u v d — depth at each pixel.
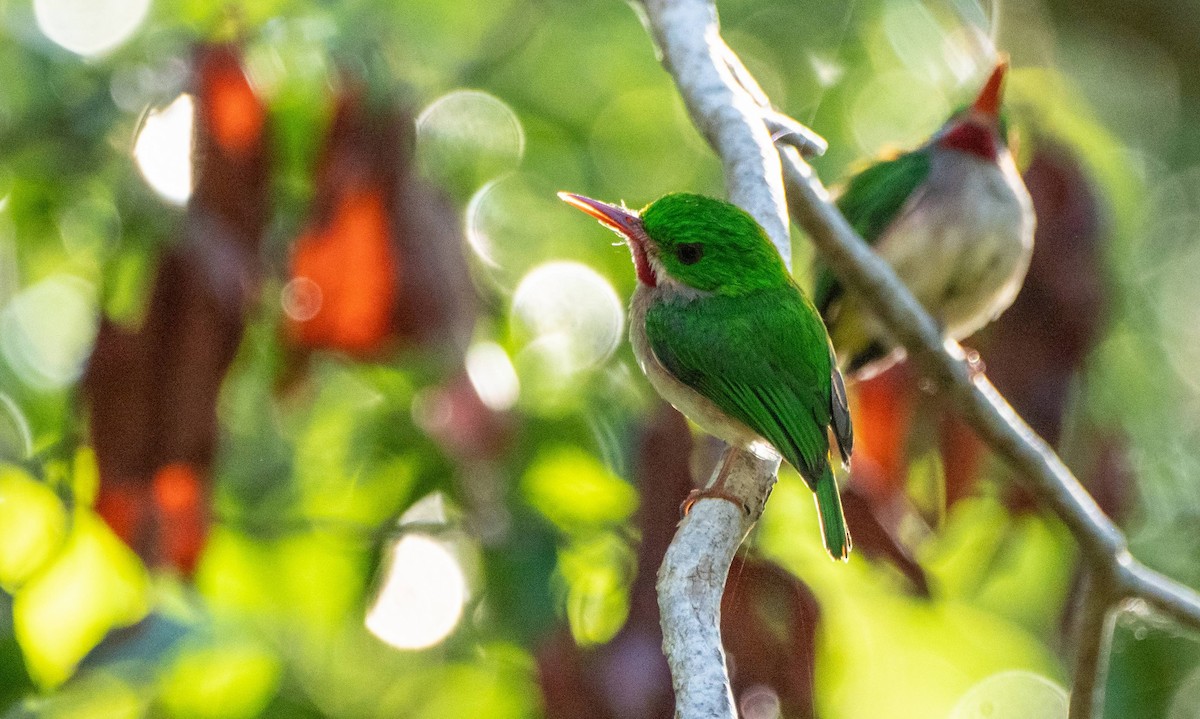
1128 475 11.04
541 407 11.61
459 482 10.66
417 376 10.82
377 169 8.57
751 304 9.06
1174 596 9.19
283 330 8.80
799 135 9.26
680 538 7.09
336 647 12.12
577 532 10.76
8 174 10.84
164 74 9.11
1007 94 12.24
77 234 11.20
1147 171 17.77
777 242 9.13
